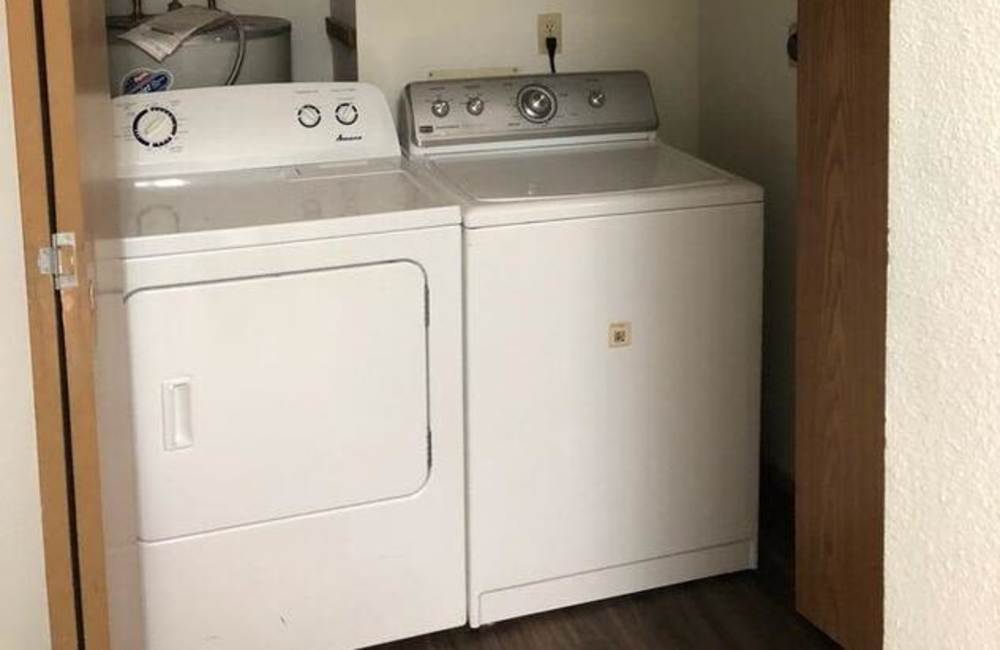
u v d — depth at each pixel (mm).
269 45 2803
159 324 2098
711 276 2441
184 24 2668
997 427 907
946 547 970
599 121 2807
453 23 2852
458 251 2252
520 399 2357
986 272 902
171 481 2164
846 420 2197
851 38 2049
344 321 2203
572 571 2500
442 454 2336
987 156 891
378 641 2385
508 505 2406
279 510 2246
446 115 2705
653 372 2447
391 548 2344
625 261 2365
